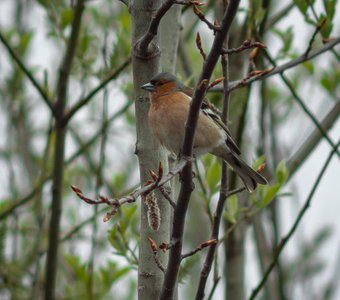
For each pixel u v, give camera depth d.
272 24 11.57
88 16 13.48
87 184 13.91
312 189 9.50
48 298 10.29
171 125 9.09
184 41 12.34
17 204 11.53
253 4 10.16
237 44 11.23
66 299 11.14
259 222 12.01
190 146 6.90
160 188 6.97
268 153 11.84
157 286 7.85
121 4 14.09
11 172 13.17
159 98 9.25
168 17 9.41
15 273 11.59
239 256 10.80
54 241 10.42
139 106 8.14
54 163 10.58
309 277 12.73
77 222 13.48
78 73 12.28
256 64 10.99
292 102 13.83
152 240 7.30
